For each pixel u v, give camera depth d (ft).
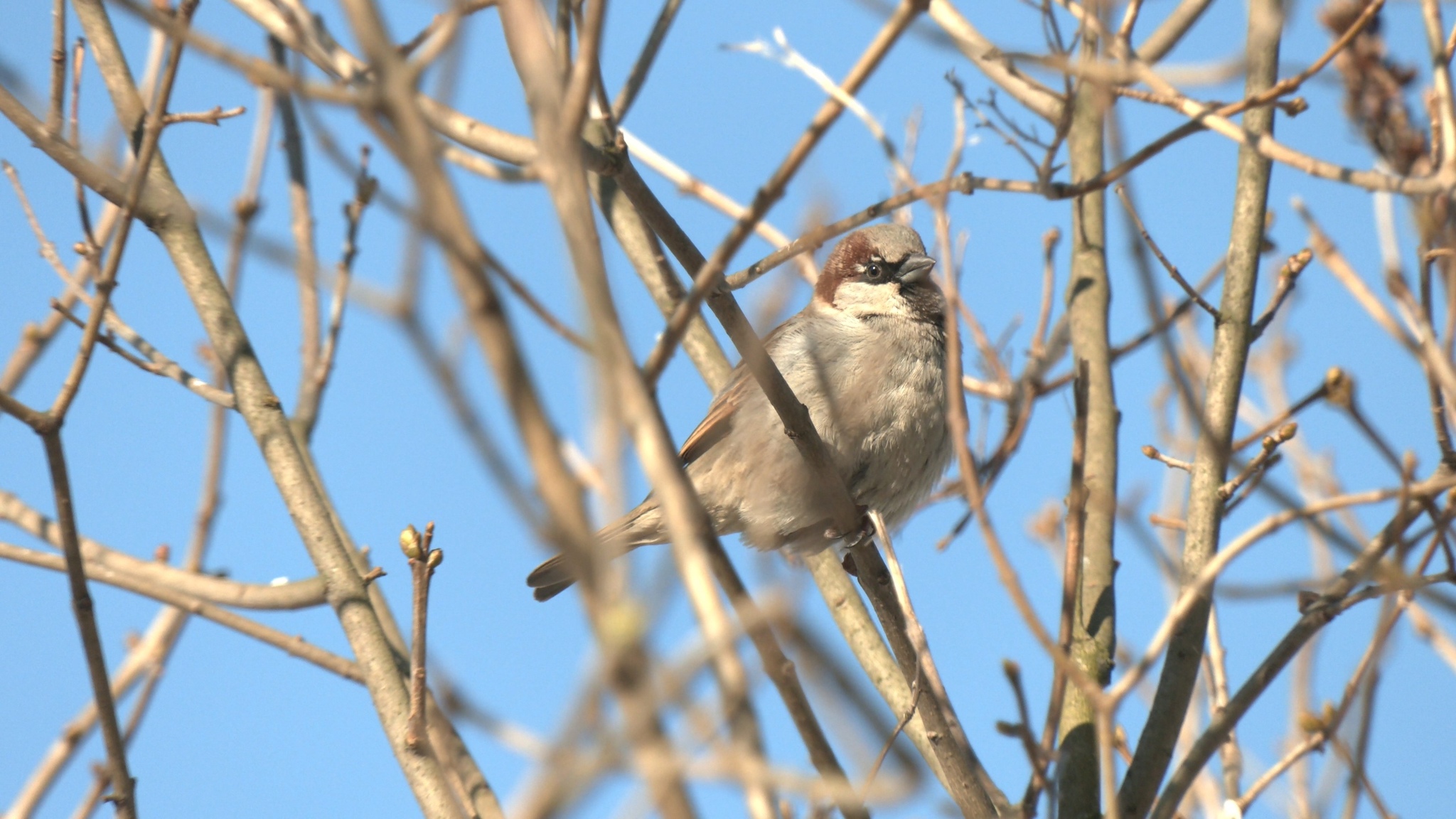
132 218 24.08
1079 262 31.83
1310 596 23.76
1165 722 25.72
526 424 8.64
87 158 26.18
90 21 29.14
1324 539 24.85
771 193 17.07
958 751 23.71
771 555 16.70
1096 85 20.57
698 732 10.76
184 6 23.66
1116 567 29.22
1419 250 19.22
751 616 12.30
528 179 23.00
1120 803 25.23
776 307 16.92
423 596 21.63
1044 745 22.07
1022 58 20.31
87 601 23.57
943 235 18.76
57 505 23.52
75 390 23.57
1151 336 31.53
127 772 23.57
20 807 27.84
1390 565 20.42
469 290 8.71
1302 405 25.59
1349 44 20.18
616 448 9.89
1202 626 26.09
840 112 17.42
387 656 25.61
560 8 22.50
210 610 26.55
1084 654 27.94
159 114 24.21
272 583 26.78
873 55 17.37
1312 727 23.89
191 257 28.25
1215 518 26.22
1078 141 31.76
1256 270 27.84
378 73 9.61
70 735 28.58
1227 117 21.06
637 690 9.10
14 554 27.61
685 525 10.84
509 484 9.20
